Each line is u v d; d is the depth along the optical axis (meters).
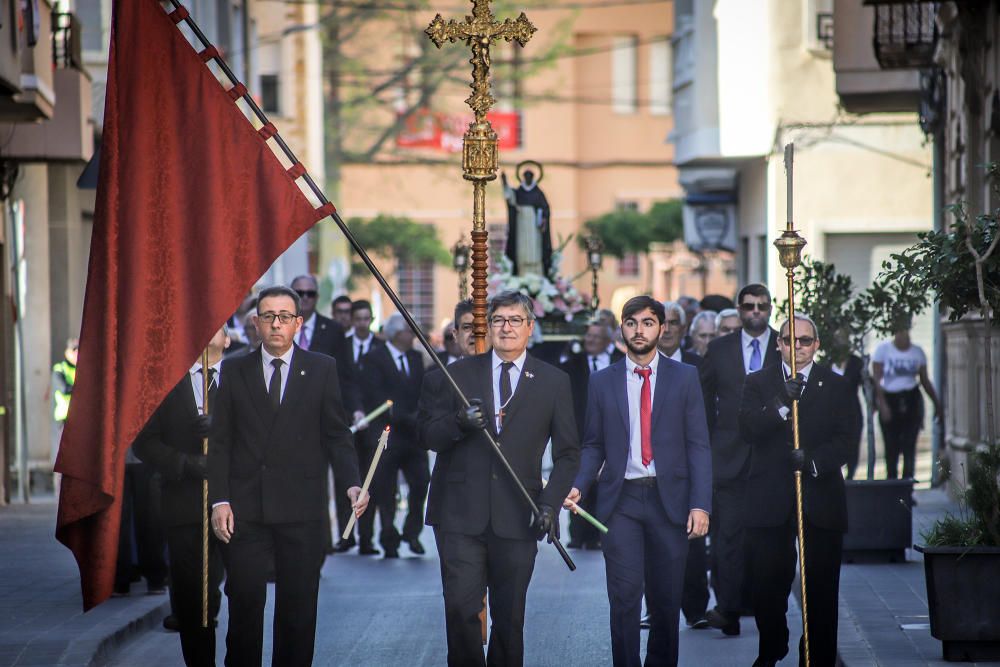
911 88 37.34
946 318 35.16
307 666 15.06
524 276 33.34
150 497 21.80
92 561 13.80
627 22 116.00
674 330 21.34
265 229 14.29
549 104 114.94
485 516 14.59
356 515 14.93
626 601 15.39
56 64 34.12
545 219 33.78
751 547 16.45
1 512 33.38
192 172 14.26
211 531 16.05
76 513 13.77
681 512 15.56
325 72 93.44
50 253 40.09
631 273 114.94
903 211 44.94
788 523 16.27
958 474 32.75
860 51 37.47
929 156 44.88
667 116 116.94
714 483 19.83
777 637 16.48
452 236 113.00
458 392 14.55
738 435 19.72
